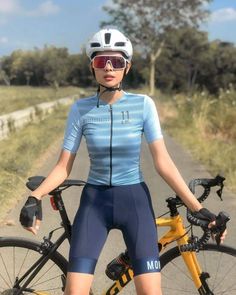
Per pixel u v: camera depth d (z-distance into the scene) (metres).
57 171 2.90
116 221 2.83
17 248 3.44
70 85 94.50
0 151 12.12
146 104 2.84
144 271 2.71
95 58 2.80
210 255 3.54
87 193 2.87
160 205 7.02
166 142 14.88
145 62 66.19
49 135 16.08
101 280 4.37
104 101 2.83
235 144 13.84
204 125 17.25
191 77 70.25
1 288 3.57
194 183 2.96
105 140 2.80
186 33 69.88
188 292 3.80
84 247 2.76
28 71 110.69
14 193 7.49
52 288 3.53
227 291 3.51
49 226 5.94
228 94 19.55
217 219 2.69
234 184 8.27
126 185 2.82
